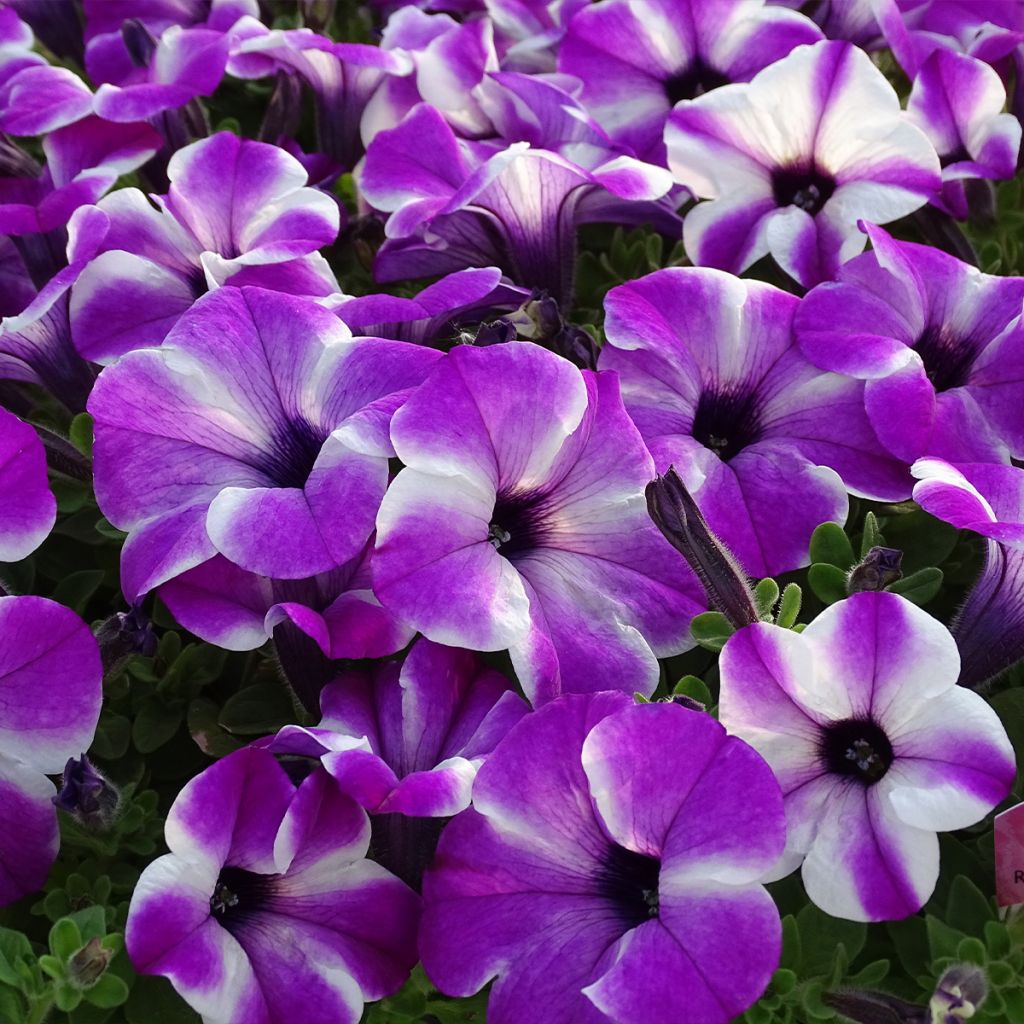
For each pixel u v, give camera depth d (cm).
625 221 46
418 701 33
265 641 35
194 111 46
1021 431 38
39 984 32
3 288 44
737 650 31
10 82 45
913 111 45
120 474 35
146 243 41
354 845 32
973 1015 31
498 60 53
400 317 36
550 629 34
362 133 48
